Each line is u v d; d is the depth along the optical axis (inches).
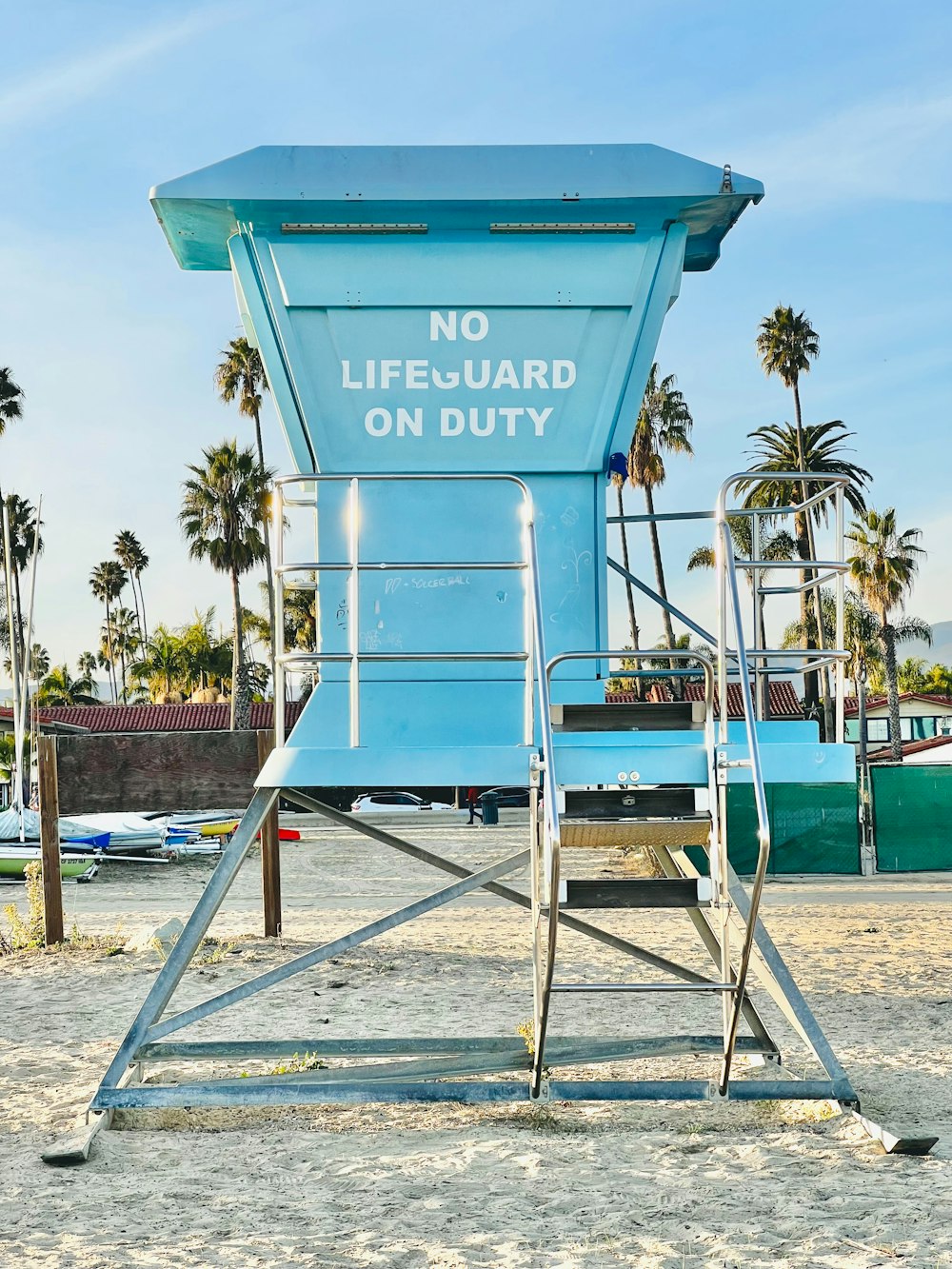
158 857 1044.5
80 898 801.6
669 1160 230.2
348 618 266.4
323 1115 273.9
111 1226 197.6
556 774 243.1
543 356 277.9
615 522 301.0
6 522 1839.3
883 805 942.4
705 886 228.5
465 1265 178.1
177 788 556.4
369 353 277.0
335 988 442.3
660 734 258.4
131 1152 243.0
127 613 4407.0
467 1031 361.7
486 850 1128.2
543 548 276.1
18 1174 229.0
